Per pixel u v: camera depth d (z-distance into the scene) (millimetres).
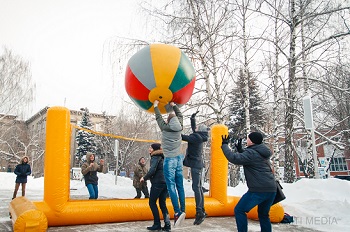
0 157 33906
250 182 3969
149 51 4770
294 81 11180
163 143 4672
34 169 35312
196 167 5148
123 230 5039
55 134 5305
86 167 8273
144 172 9562
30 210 4391
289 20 11227
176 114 4770
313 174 13906
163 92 4652
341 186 8484
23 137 34750
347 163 37156
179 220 4426
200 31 12148
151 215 5945
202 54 11719
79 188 17109
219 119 11773
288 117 11516
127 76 4887
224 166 6719
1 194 12258
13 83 29469
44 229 4434
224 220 6199
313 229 5492
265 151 4008
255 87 14070
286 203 7508
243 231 3941
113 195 12484
